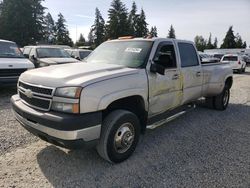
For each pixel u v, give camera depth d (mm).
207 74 6723
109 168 3971
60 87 3578
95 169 3932
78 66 4438
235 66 24297
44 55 12750
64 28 83875
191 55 6074
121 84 3979
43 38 58719
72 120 3424
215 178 3760
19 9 52531
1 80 8727
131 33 68625
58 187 3459
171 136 5410
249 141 5234
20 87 4258
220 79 7191
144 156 4410
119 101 4184
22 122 4020
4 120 6074
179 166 4098
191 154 4547
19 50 10594
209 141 5188
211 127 6094
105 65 4523
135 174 3828
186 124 6277
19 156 4277
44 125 3594
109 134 3850
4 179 3604
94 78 3711
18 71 9133
